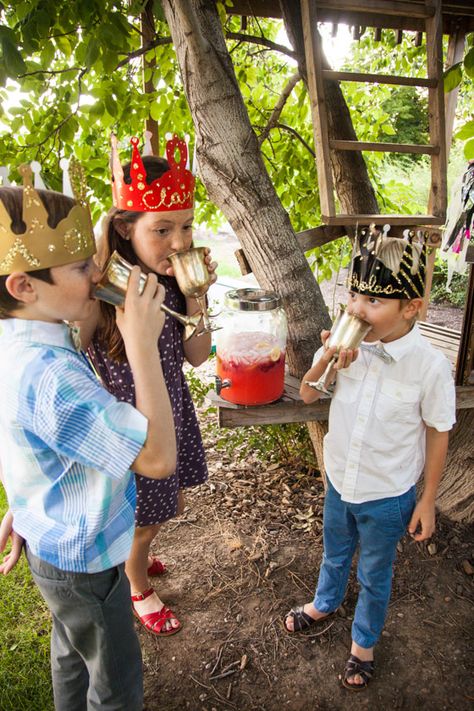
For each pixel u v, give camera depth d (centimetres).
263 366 194
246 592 224
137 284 109
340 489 176
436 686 185
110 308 154
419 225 245
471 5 295
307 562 238
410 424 162
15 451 112
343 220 230
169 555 245
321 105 221
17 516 122
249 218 220
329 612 204
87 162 311
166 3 205
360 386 166
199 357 193
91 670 136
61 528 117
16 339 108
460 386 219
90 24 238
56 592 124
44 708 177
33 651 195
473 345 213
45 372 103
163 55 291
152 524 182
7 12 250
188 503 281
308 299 230
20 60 210
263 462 313
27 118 300
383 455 165
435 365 155
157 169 151
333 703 180
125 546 127
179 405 182
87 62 234
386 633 204
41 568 124
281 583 228
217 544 251
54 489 116
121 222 160
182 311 177
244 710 179
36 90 277
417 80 238
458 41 328
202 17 207
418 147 241
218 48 210
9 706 178
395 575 231
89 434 104
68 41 272
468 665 192
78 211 104
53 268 102
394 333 157
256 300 189
